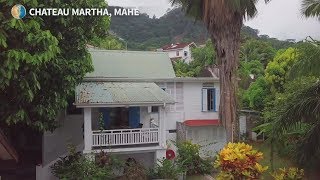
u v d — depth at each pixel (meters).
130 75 18.19
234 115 14.08
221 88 14.20
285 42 51.38
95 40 14.38
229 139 13.96
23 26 7.30
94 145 13.79
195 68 34.31
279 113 10.10
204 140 19.12
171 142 17.14
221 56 14.05
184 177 14.59
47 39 7.76
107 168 13.05
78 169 12.30
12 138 13.22
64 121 15.31
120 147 14.12
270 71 20.77
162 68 19.47
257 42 42.94
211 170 15.84
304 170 10.93
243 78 28.44
